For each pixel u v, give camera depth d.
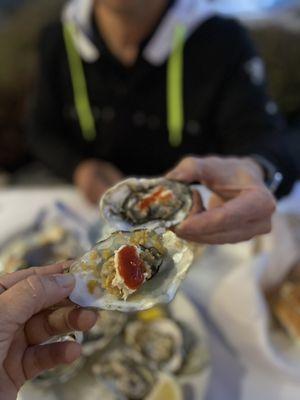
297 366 0.35
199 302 0.39
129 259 0.25
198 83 0.57
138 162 0.64
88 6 0.58
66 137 0.67
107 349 0.36
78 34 0.59
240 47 0.57
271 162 0.44
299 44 0.76
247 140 0.55
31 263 0.40
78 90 0.61
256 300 0.35
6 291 0.22
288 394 0.35
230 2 0.97
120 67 0.58
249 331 0.35
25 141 0.79
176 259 0.26
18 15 0.92
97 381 0.34
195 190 0.32
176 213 0.30
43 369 0.24
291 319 0.37
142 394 0.33
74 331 0.24
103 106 0.61
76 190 0.54
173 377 0.34
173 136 0.61
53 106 0.65
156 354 0.35
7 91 0.80
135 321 0.38
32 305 0.21
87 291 0.24
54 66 0.62
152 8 0.54
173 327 0.37
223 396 0.35
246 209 0.30
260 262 0.38
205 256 0.43
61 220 0.49
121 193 0.31
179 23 0.55
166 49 0.56
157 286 0.25
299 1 0.95
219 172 0.33
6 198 0.53
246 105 0.56
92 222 0.48
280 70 0.75
